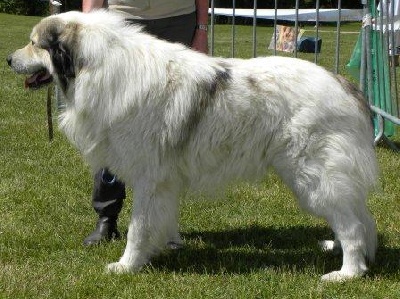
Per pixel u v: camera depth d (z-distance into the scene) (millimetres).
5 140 5746
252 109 3605
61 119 3805
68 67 3648
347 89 3684
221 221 4395
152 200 3684
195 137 3633
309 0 22734
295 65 3664
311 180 3615
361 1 5520
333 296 3592
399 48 6367
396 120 5309
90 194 4738
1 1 29188
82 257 3945
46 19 3705
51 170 5113
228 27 21188
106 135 3678
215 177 3697
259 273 3775
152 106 3609
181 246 4070
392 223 4297
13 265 3844
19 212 4422
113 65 3607
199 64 3648
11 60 3730
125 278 3711
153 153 3639
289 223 4363
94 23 3668
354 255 3689
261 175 3699
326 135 3598
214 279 3736
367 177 3678
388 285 3672
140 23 3996
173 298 3582
